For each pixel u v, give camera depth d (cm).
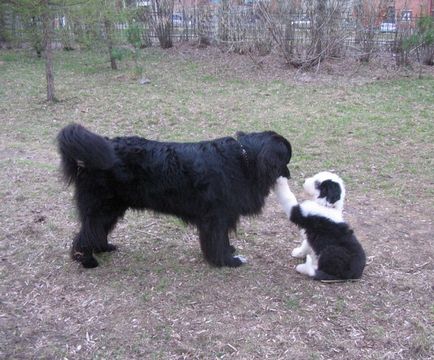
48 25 952
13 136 792
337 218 379
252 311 347
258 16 1233
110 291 374
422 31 1164
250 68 1204
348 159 664
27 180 595
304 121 827
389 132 766
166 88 1055
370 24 1191
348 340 318
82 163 370
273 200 544
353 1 1164
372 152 689
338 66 1187
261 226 486
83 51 1512
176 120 849
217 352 308
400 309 350
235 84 1080
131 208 410
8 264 412
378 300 360
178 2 1463
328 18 1131
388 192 564
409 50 1160
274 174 391
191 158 385
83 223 398
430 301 361
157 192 389
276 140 397
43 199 541
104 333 327
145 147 390
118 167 381
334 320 337
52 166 648
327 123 812
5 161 664
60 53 1512
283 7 1154
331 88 1030
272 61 1238
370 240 454
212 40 1430
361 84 1055
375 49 1219
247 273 398
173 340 318
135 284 383
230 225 402
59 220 492
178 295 367
